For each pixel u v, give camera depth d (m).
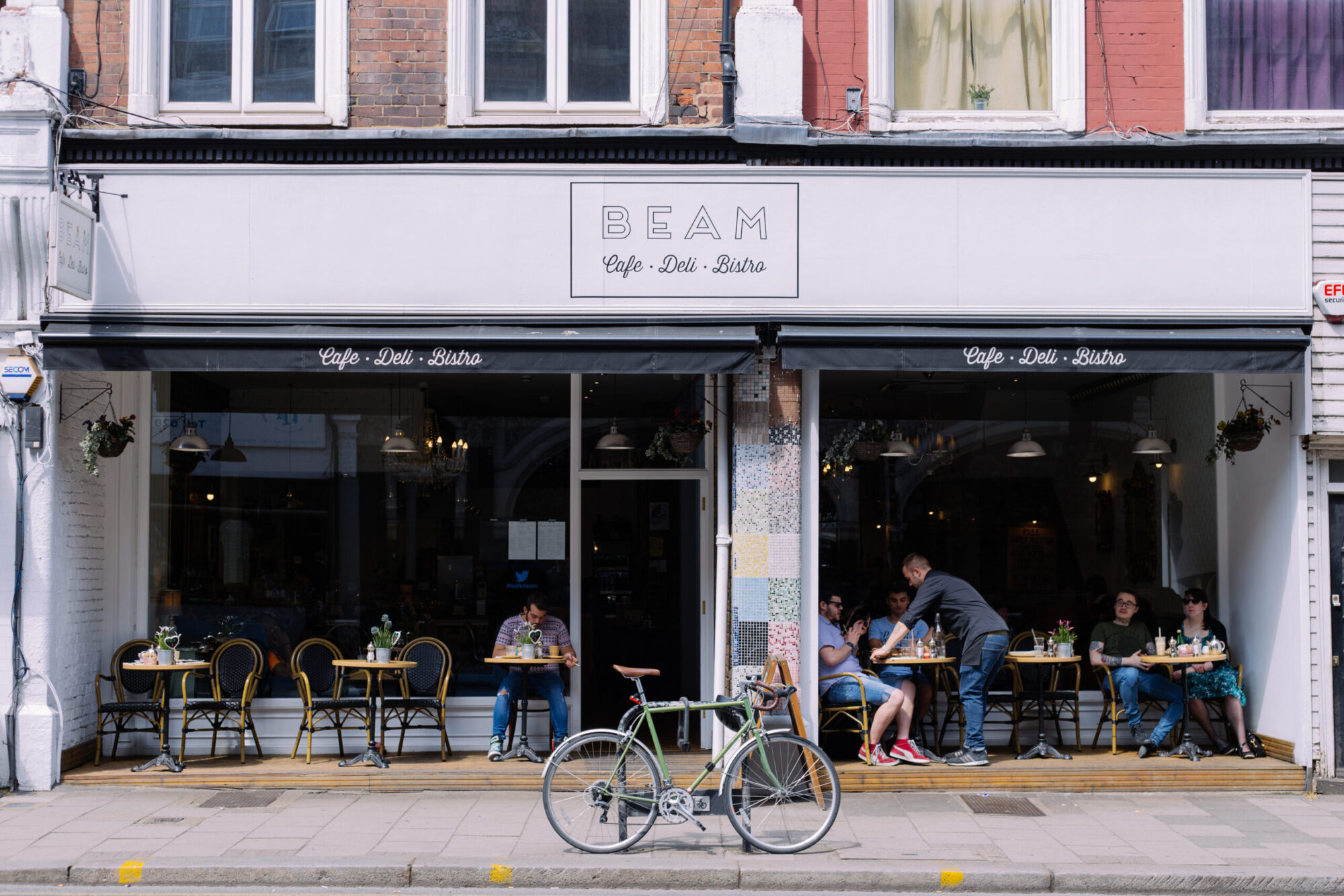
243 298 8.52
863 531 10.06
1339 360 8.63
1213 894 6.50
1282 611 8.92
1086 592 10.11
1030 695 9.39
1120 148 8.66
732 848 7.02
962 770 8.68
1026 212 8.66
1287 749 8.84
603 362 8.31
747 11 8.75
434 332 8.44
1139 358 8.43
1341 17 9.24
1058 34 9.10
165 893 6.30
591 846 6.85
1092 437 10.20
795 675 8.48
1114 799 8.41
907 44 9.26
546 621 9.40
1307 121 9.04
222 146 8.55
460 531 9.76
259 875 6.48
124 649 9.15
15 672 8.34
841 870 6.52
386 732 9.50
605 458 9.81
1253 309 8.66
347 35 8.81
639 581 9.89
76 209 8.16
